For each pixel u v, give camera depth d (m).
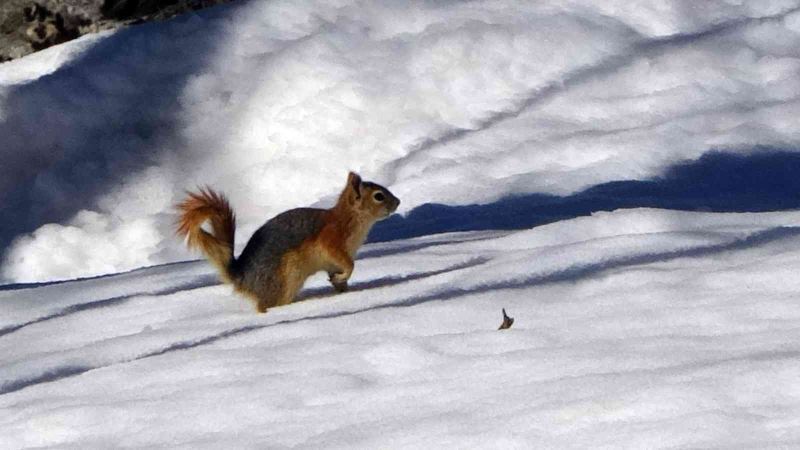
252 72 23.16
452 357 7.85
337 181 21.08
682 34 23.08
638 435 6.02
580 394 6.68
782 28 22.83
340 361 8.08
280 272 10.20
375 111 22.06
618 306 8.58
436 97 22.17
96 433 7.46
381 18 23.89
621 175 17.88
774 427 5.89
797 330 7.44
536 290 9.32
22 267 20.30
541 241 11.62
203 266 12.88
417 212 17.34
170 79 23.34
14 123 22.62
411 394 7.25
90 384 8.47
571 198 16.88
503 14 23.69
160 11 26.12
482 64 22.55
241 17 24.48
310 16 24.23
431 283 10.22
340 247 10.23
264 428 7.05
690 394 6.37
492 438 6.28
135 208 21.45
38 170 22.16
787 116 19.34
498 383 7.18
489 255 11.37
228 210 10.38
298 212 10.39
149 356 9.27
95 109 22.89
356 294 10.22
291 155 21.61
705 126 19.31
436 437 6.41
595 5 23.81
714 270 9.19
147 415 7.59
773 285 8.60
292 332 9.08
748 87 21.06
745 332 7.59
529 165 18.89
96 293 11.97
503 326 8.34
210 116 22.61
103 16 26.05
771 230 10.58
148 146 22.30
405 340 8.20
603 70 22.06
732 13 23.58
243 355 8.59
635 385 6.69
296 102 22.44
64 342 10.29
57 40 26.00
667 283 9.03
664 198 16.53
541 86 22.05
